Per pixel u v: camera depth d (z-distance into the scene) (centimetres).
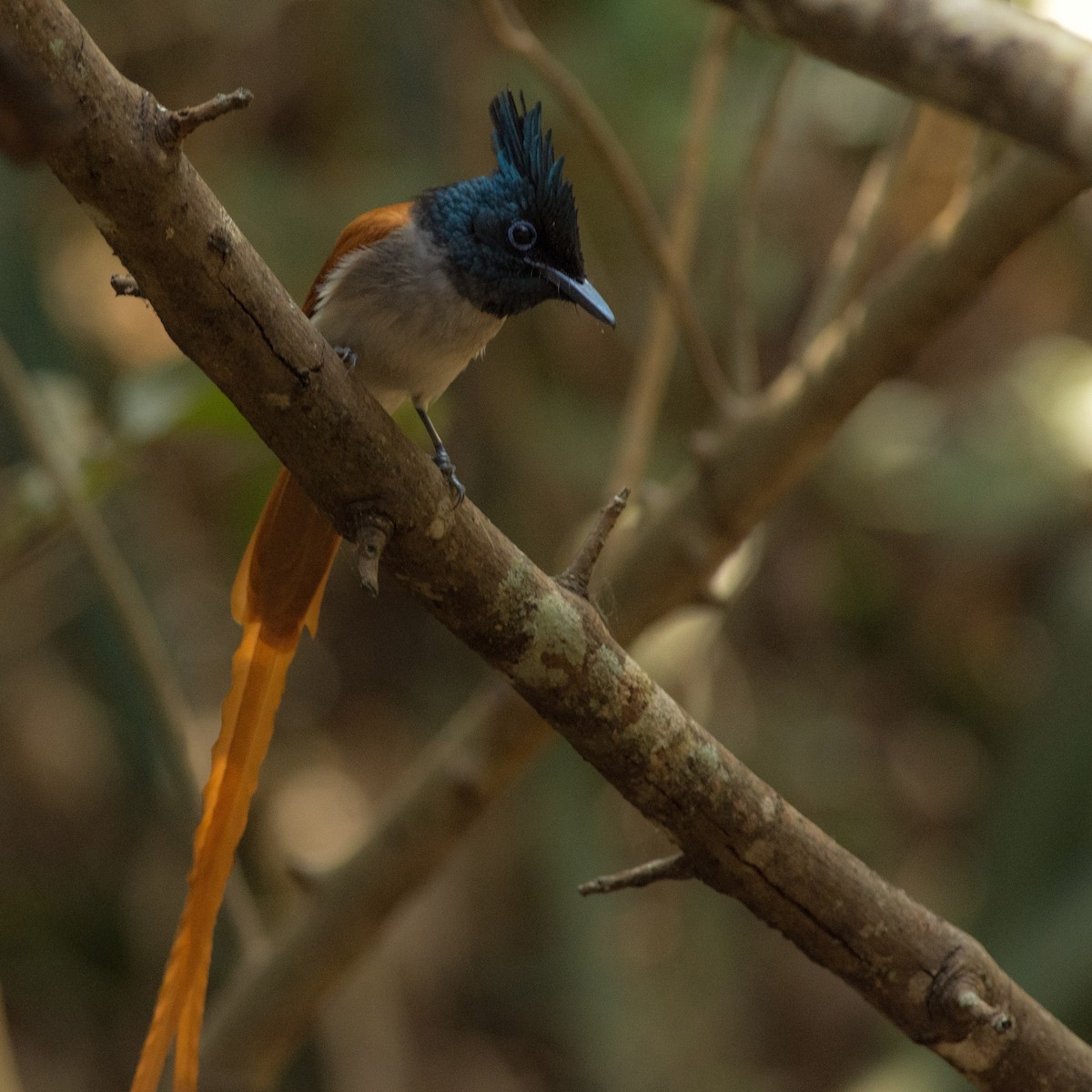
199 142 1211
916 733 1317
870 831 1272
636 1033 1190
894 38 406
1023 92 386
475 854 1322
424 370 639
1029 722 1002
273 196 1139
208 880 527
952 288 656
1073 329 1329
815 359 704
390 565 468
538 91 1135
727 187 1155
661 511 745
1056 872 949
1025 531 1165
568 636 467
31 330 1043
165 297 424
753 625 1312
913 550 1309
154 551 1123
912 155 774
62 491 716
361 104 1167
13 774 1264
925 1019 488
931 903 1227
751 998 1284
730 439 721
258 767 548
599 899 1213
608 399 1238
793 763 1273
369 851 751
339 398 444
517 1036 1279
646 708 470
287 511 561
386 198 1119
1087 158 380
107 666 1067
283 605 564
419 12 1140
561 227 645
